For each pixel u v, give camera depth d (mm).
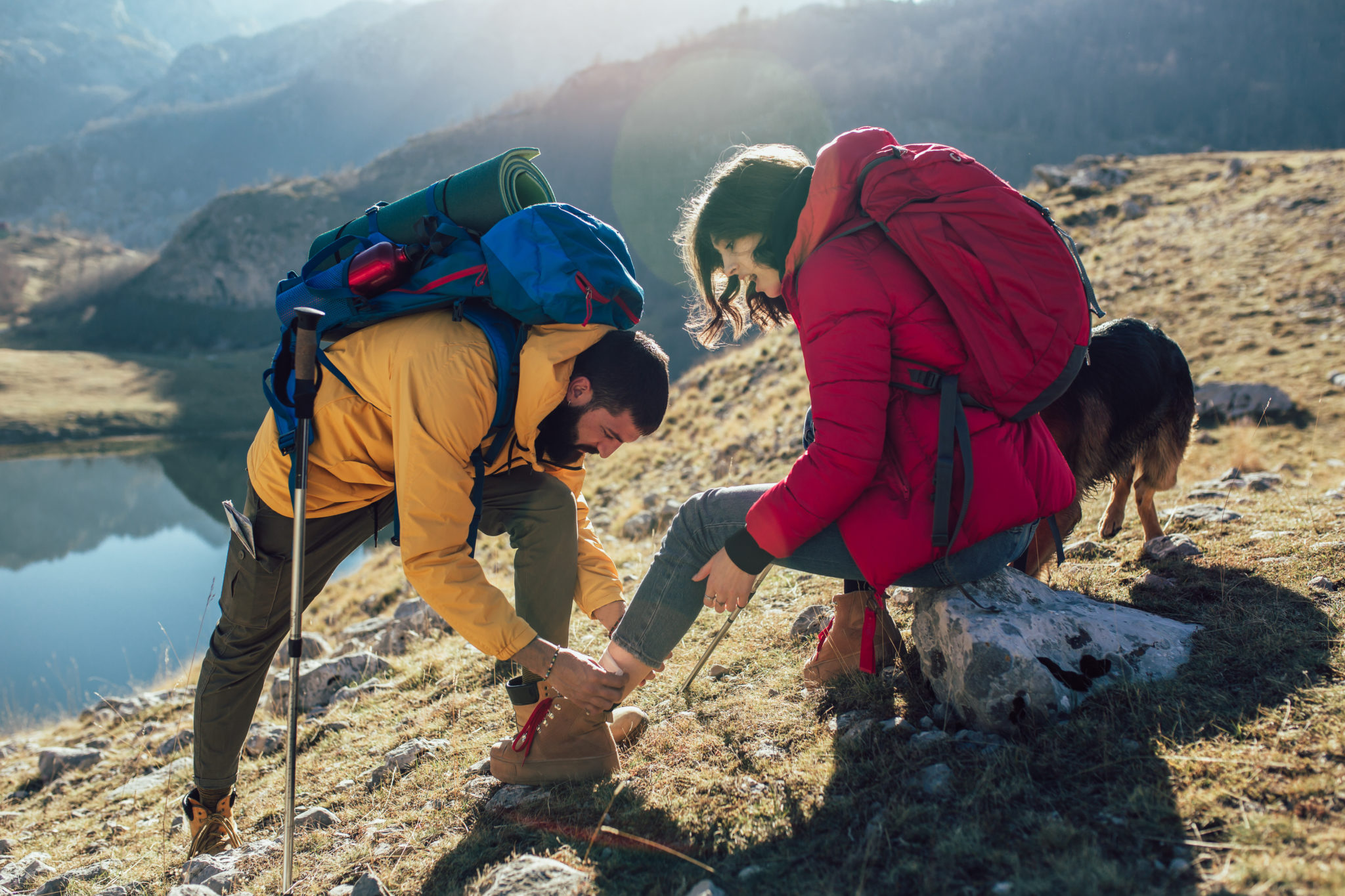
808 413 2941
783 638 3416
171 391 87188
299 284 2488
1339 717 1997
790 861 1938
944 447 2086
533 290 2293
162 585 28359
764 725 2680
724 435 14500
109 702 6742
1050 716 2234
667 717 2934
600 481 14242
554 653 2309
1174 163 30328
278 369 2510
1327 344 12812
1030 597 2498
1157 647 2430
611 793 2439
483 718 3502
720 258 2498
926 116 174625
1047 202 27875
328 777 3361
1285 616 2594
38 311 143125
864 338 2061
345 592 10867
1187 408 3691
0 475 57531
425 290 2387
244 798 3438
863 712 2598
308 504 2553
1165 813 1796
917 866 1792
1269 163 25016
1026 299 2047
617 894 1926
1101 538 3982
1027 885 1645
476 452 2400
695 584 2385
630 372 2420
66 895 2811
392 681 4430
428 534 2252
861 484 2072
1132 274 18578
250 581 2664
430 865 2318
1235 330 14359
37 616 23203
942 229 2049
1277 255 16969
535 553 2697
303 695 4625
